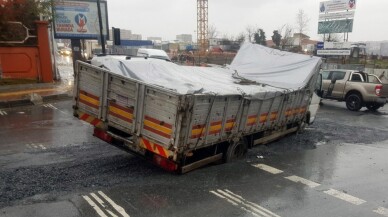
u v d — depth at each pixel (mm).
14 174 6609
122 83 6859
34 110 13500
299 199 6273
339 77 18266
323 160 8844
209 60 39625
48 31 19984
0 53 18500
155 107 6410
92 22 21859
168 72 8375
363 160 9016
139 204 5652
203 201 5910
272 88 9266
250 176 7289
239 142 8180
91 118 7566
